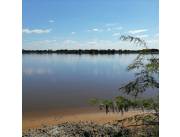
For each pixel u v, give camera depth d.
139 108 2.31
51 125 3.35
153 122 2.38
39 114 3.53
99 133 2.93
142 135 2.43
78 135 3.07
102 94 3.76
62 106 3.65
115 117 3.00
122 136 2.53
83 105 3.67
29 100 3.84
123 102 2.26
